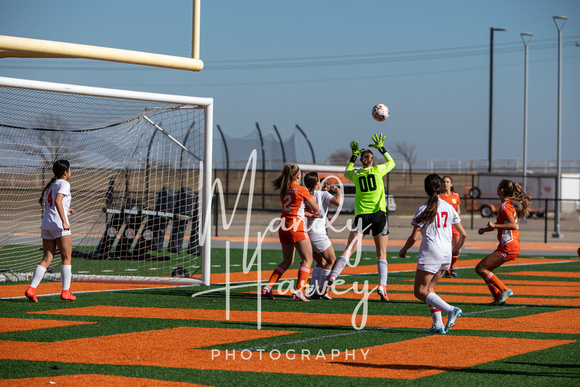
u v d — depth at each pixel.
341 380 8.69
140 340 11.14
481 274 15.71
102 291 17.33
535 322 13.31
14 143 24.44
